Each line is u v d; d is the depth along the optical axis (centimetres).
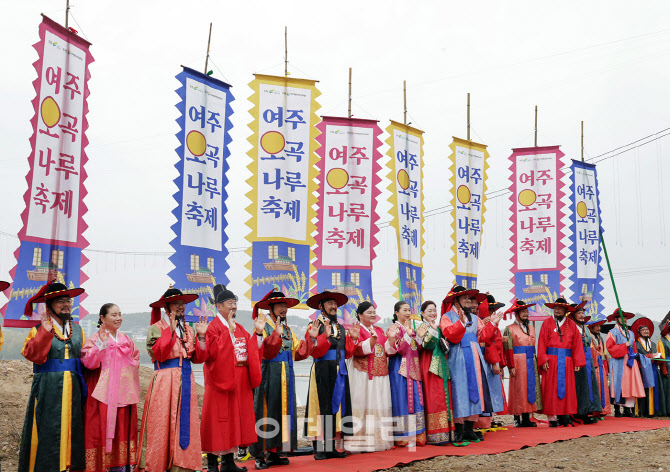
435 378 880
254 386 705
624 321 1309
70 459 609
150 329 651
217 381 667
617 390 1307
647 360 1294
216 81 841
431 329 883
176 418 629
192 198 798
